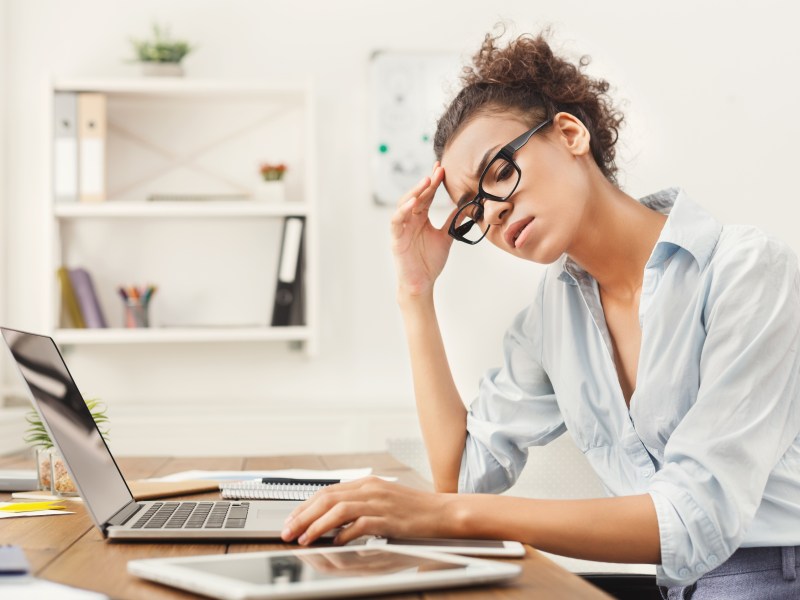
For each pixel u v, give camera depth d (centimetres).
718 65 313
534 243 109
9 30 298
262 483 127
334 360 305
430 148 308
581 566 248
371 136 307
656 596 110
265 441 276
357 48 308
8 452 258
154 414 272
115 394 298
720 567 100
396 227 133
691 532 82
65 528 91
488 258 306
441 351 134
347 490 81
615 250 115
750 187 312
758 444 89
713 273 102
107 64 301
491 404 134
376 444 279
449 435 131
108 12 301
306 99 287
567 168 110
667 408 106
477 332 305
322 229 306
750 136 312
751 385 92
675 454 90
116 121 299
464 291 305
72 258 297
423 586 60
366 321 306
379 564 65
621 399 118
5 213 296
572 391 123
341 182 307
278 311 286
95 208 276
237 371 302
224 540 81
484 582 62
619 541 82
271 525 84
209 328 282
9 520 97
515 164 109
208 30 304
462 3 311
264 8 306
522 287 307
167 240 301
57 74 299
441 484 131
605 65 312
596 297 121
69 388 99
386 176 307
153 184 300
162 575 62
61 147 277
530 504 82
